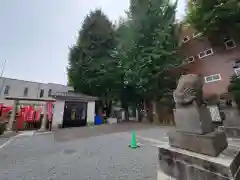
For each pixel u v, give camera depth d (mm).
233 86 8367
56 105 10578
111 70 14719
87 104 12289
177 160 2295
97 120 13219
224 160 1817
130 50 13117
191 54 13680
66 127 10844
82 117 12188
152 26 13250
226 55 10938
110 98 17281
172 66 12156
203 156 2012
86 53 15039
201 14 10148
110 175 2951
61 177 2908
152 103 14781
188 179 2078
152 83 12797
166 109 13125
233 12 8609
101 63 14648
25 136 7641
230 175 1614
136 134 7766
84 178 2848
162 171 2545
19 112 10352
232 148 2340
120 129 9656
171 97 12625
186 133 2389
